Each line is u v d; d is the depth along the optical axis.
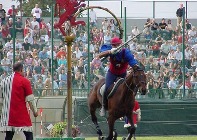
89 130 44.94
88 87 48.81
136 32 54.34
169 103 46.06
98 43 54.31
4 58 51.25
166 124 45.97
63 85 50.41
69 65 30.48
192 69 52.44
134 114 38.75
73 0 30.39
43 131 44.50
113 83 31.14
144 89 29.62
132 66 30.17
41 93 47.94
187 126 46.09
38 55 52.00
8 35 52.81
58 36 53.69
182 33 51.66
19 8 63.59
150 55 53.53
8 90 25.80
